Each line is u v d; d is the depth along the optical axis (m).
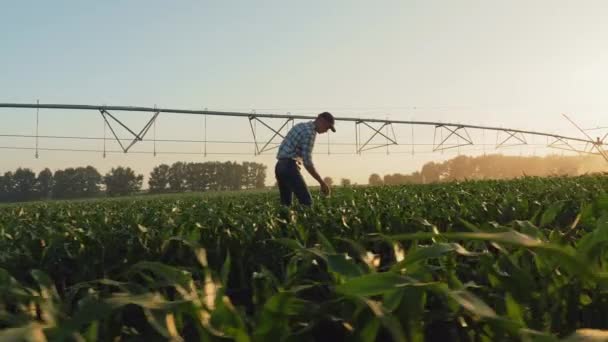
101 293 1.34
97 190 138.12
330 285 1.41
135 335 1.40
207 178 147.12
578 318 1.36
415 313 0.97
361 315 1.05
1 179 133.62
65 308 1.31
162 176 144.12
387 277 0.93
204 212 5.50
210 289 1.11
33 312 1.25
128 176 139.38
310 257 1.50
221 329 0.98
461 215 4.29
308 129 9.77
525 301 1.35
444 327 1.38
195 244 1.50
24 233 4.41
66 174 136.25
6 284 1.25
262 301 1.38
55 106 40.91
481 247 1.84
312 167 9.80
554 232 1.56
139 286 1.28
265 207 6.65
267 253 3.50
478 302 0.91
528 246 0.87
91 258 3.46
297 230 3.38
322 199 8.12
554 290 1.37
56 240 3.29
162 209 7.86
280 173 9.88
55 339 0.83
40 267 3.21
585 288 1.37
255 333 1.01
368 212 4.37
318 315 1.07
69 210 10.94
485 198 6.14
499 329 1.05
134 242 3.57
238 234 3.74
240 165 152.25
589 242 1.25
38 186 134.75
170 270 1.20
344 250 3.03
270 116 48.66
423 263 1.35
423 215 4.25
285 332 1.03
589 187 7.93
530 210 4.79
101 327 1.32
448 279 1.37
